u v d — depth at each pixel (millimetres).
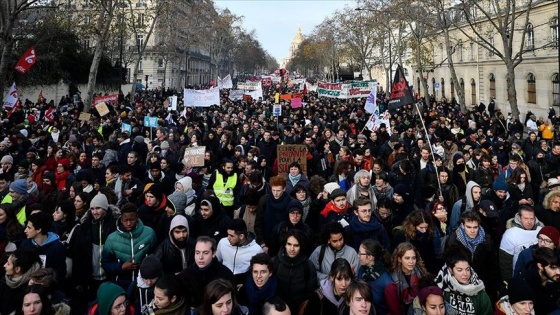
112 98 23688
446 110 30609
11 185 6914
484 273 5098
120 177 8164
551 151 11430
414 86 62000
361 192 6867
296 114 22000
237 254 5207
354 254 5098
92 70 22562
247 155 10898
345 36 53969
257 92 31719
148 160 10430
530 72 34500
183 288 4047
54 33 32062
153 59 74000
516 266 4738
